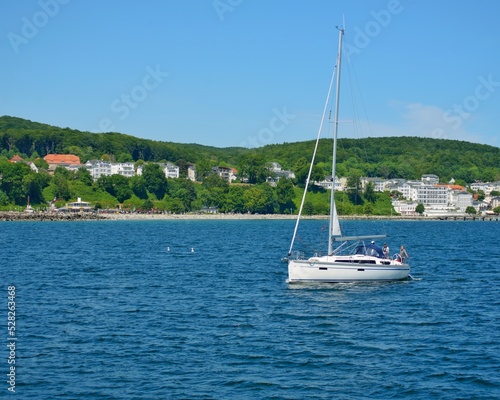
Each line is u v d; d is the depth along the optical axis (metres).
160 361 39.19
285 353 41.03
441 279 72.62
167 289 64.94
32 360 39.28
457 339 44.66
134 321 49.50
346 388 34.91
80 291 63.38
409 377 36.66
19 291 63.09
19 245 121.50
